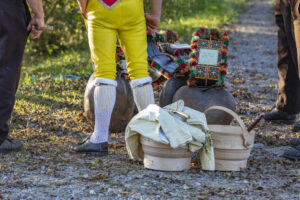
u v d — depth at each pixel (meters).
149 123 3.57
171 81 4.78
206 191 3.21
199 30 4.62
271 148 4.52
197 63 4.57
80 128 5.08
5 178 3.37
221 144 3.62
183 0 19.48
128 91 4.82
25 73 8.80
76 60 10.05
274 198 3.12
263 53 12.36
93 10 3.82
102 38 3.83
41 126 5.12
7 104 3.86
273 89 7.98
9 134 4.71
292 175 3.62
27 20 3.93
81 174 3.51
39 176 3.42
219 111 4.48
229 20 19.39
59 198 3.03
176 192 3.18
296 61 4.75
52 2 12.23
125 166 3.73
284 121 5.55
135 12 3.88
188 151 3.61
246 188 3.31
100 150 4.00
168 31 5.03
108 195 3.10
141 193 3.14
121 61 4.97
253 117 5.99
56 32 12.82
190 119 3.55
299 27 4.21
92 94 4.70
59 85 7.29
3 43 3.79
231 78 8.80
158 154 3.57
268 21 20.16
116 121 4.87
